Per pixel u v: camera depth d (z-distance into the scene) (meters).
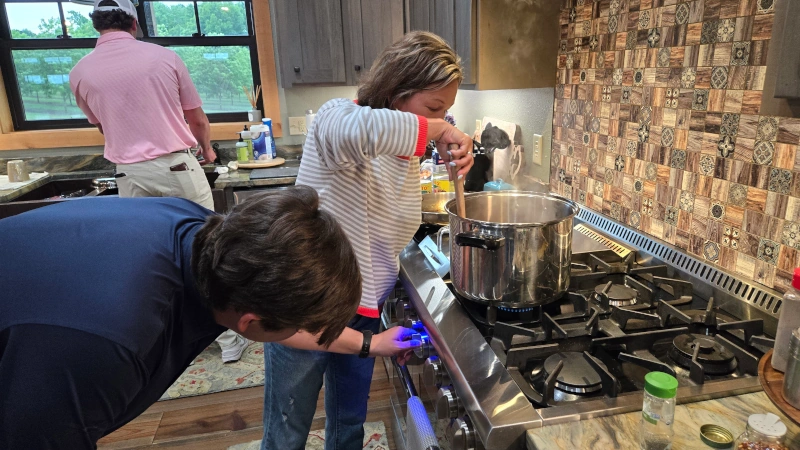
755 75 0.96
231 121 3.03
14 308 0.60
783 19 0.60
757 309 0.98
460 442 0.84
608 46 1.38
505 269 1.00
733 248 1.06
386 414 1.89
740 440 0.66
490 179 2.09
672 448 0.67
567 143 1.63
